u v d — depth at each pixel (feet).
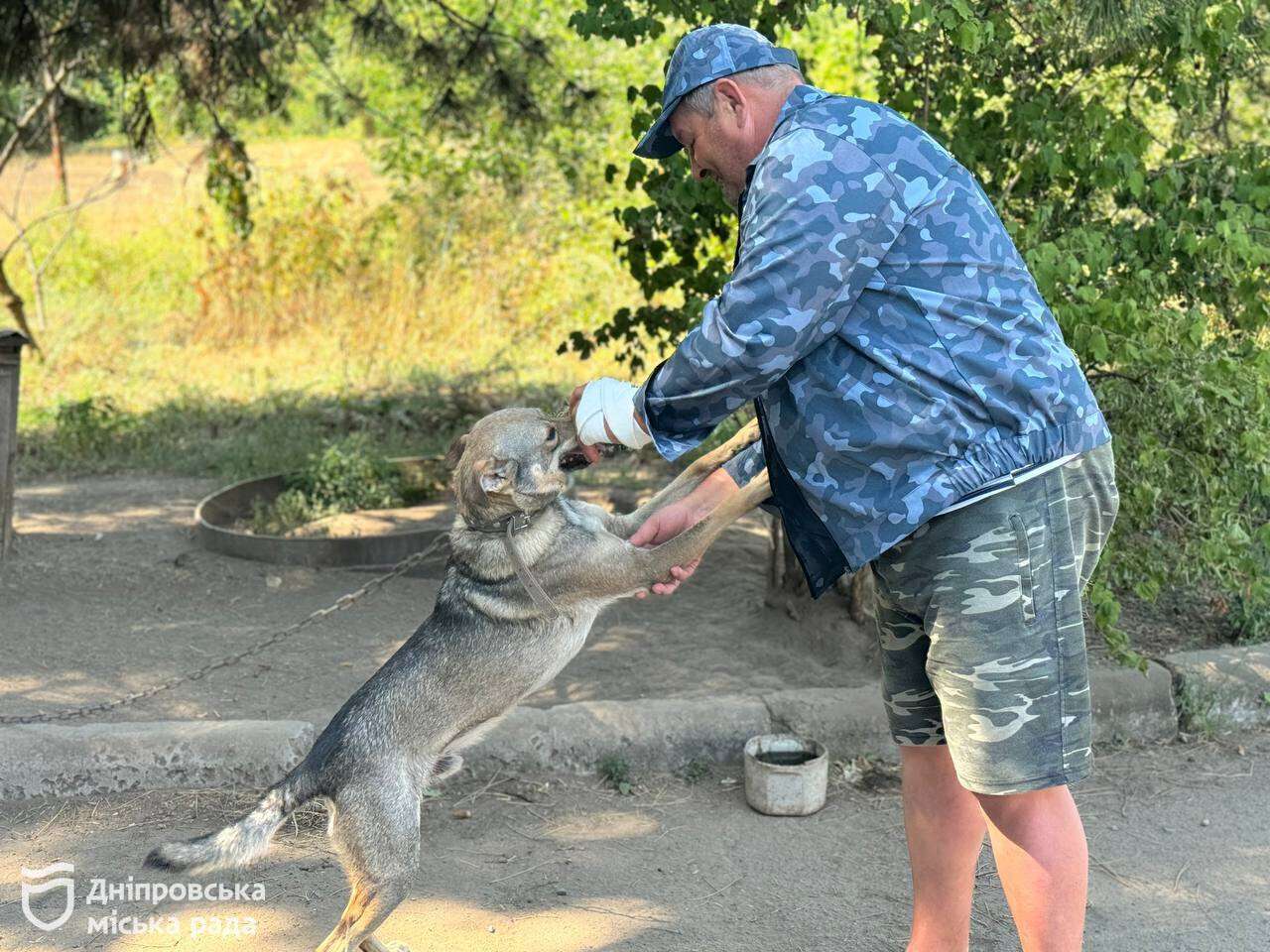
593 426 9.14
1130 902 11.90
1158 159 18.49
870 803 14.07
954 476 8.30
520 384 34.40
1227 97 17.88
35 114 35.27
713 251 20.71
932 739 9.82
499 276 42.16
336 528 23.62
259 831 10.50
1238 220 14.58
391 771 10.82
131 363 38.99
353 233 44.96
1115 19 14.10
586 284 40.93
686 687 16.78
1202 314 14.74
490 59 29.89
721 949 11.21
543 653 11.41
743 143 8.93
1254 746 15.38
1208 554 14.38
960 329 8.18
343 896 12.10
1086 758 8.79
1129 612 18.80
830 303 8.02
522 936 11.43
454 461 12.18
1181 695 15.72
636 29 15.88
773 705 15.21
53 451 29.14
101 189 66.44
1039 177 16.07
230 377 36.99
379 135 49.55
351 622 19.54
